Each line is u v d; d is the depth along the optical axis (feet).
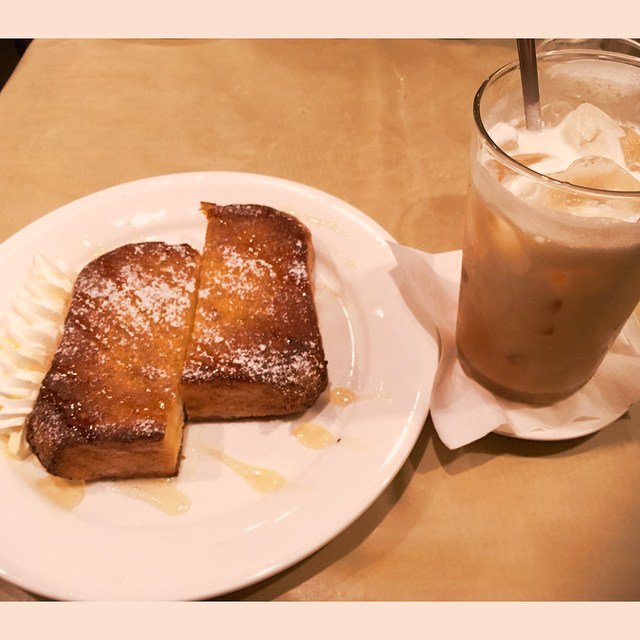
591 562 1.15
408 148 1.78
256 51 2.05
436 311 1.34
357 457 1.19
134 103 1.91
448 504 1.21
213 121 1.86
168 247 1.44
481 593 1.12
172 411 1.22
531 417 1.25
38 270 1.41
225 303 1.35
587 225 1.00
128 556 1.10
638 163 1.12
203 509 1.17
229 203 1.56
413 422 1.21
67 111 1.88
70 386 1.24
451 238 1.58
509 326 1.17
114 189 1.58
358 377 1.30
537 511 1.20
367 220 1.51
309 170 1.73
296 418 1.28
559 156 1.13
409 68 1.99
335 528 1.11
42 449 1.19
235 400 1.26
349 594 1.12
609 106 1.23
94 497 1.19
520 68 1.10
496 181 1.05
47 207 1.66
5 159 1.76
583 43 1.30
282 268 1.40
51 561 1.09
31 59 2.02
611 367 1.28
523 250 1.07
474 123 1.07
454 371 1.30
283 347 1.28
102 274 1.39
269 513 1.14
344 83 1.95
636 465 1.24
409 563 1.15
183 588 1.06
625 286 1.09
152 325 1.32
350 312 1.40
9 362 1.30
